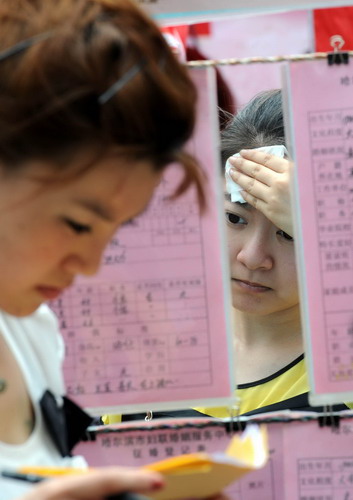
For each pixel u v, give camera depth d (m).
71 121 1.52
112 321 2.36
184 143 1.76
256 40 4.12
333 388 2.33
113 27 1.60
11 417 1.82
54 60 1.53
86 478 1.33
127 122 1.55
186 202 2.32
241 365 3.25
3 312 1.92
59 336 2.19
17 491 1.58
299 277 2.32
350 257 2.30
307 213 2.30
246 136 3.31
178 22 2.30
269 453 2.36
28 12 1.60
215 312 2.34
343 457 2.35
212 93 2.26
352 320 2.31
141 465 2.38
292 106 2.29
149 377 2.36
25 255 1.63
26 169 1.56
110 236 1.70
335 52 2.27
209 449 2.36
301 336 3.19
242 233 3.13
